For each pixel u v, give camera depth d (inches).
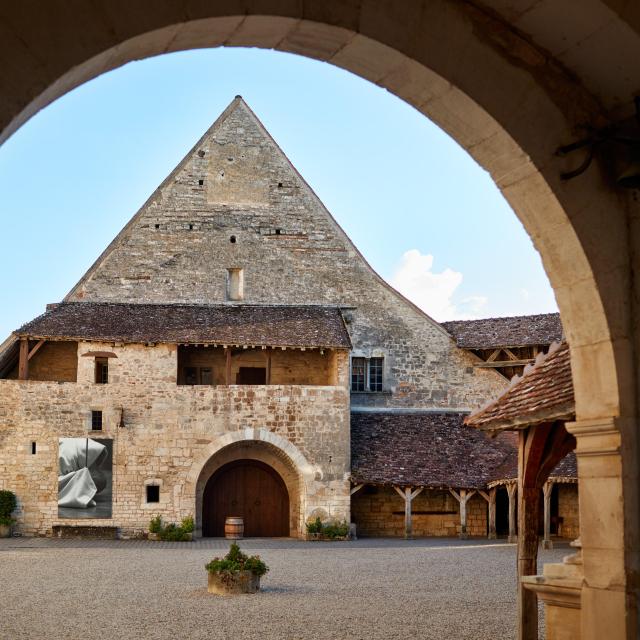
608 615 247.8
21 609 615.8
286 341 1264.8
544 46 242.5
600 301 249.6
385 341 1392.7
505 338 1373.0
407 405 1378.0
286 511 1296.8
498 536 1286.9
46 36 187.2
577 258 250.4
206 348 1342.3
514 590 709.3
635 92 246.5
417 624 550.3
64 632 530.0
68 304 1336.1
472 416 424.8
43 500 1219.9
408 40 225.1
